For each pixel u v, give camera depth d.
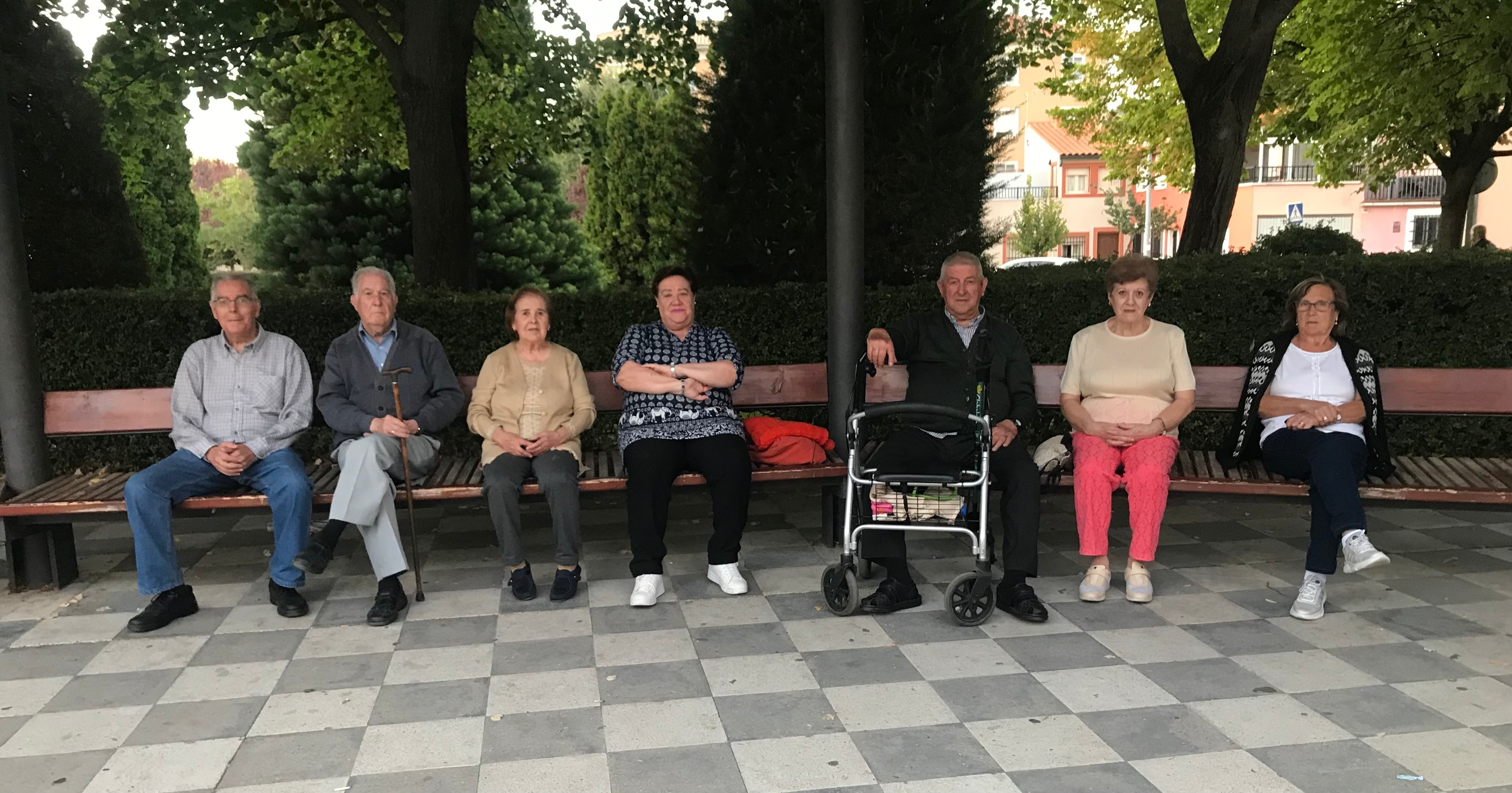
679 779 2.60
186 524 5.36
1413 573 4.29
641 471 4.04
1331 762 2.65
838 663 3.38
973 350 3.94
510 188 14.80
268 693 3.18
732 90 5.91
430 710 3.04
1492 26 10.52
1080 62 18.97
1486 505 3.99
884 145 5.77
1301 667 3.29
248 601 4.10
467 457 5.39
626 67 10.93
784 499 5.85
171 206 14.56
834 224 4.55
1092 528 3.94
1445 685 3.13
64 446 5.23
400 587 3.98
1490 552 4.59
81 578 4.39
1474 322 5.05
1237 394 4.63
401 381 4.31
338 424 4.17
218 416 4.11
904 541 3.89
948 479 3.66
